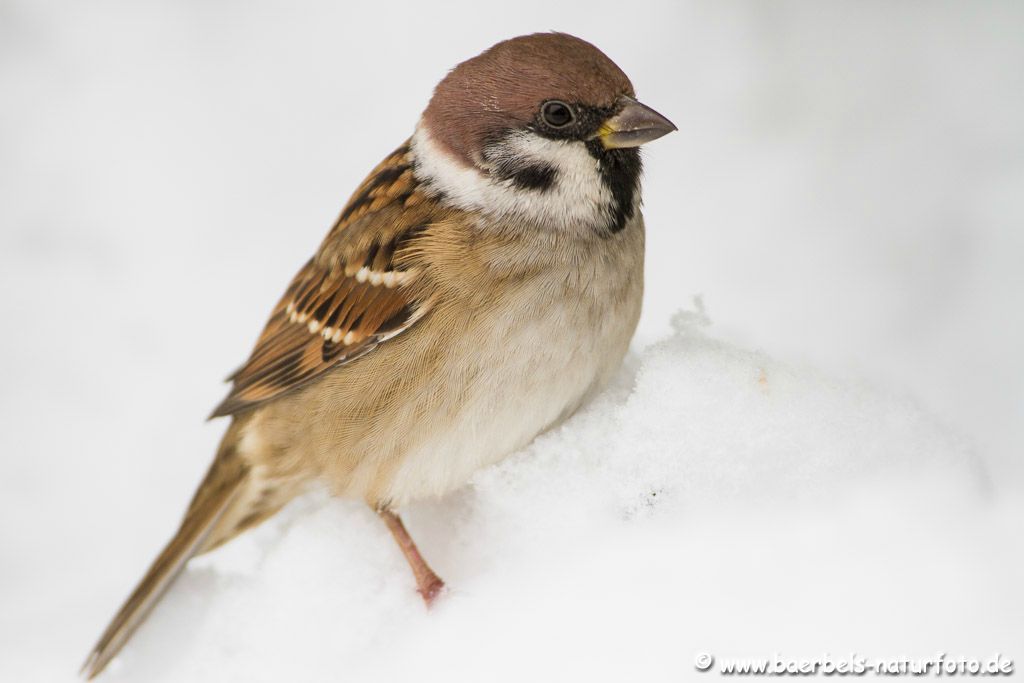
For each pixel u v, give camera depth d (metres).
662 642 2.30
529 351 2.34
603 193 2.34
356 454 2.35
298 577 2.34
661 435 2.32
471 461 2.34
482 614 2.32
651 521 2.32
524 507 2.33
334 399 2.35
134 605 2.35
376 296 2.34
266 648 2.34
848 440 2.32
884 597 2.29
